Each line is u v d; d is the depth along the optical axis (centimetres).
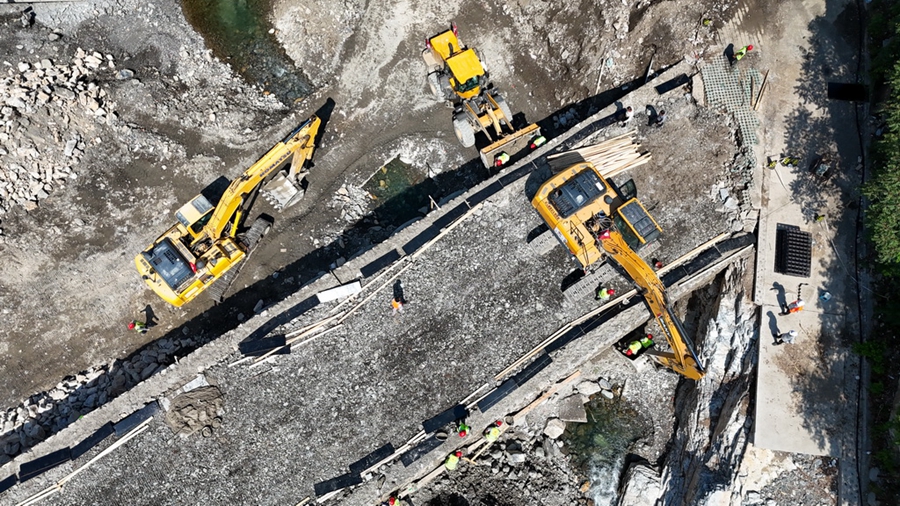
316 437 1875
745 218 1975
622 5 2269
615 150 2069
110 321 2127
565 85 2355
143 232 2197
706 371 1912
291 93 2392
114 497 1831
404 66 2383
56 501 1827
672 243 1994
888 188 1714
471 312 1972
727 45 2142
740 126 2047
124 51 2361
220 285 2131
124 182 2227
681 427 1948
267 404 1898
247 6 2473
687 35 2172
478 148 2311
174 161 2258
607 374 2061
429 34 2416
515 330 1953
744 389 1805
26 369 2072
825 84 2070
